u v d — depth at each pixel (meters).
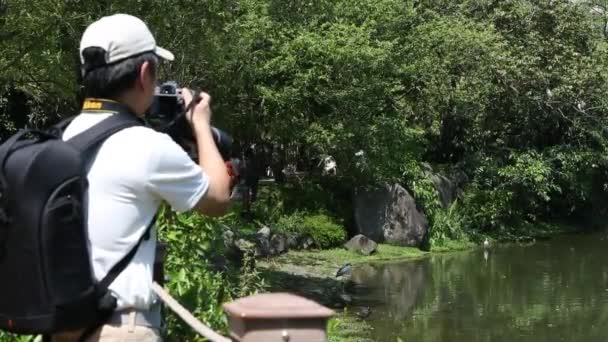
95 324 1.99
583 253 17.45
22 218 1.90
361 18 15.21
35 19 7.34
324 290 11.91
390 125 15.69
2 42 7.72
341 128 14.73
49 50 7.76
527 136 20.62
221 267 5.33
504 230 19.73
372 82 14.42
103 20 2.14
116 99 2.11
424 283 13.58
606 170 22.14
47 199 1.90
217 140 2.39
